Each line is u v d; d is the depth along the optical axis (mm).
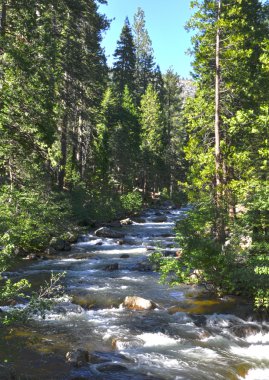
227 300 13469
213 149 19609
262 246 13547
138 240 28953
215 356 9234
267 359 9203
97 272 18109
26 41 15430
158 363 8727
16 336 9906
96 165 49688
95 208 37438
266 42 17547
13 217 18344
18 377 7609
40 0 17312
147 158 61688
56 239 23984
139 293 14500
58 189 29328
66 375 7812
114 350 9406
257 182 15008
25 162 16031
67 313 12047
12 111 13836
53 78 14891
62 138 30234
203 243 13688
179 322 11492
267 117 15359
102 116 49406
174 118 80125
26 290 14016
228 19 18891
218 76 18703
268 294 12266
